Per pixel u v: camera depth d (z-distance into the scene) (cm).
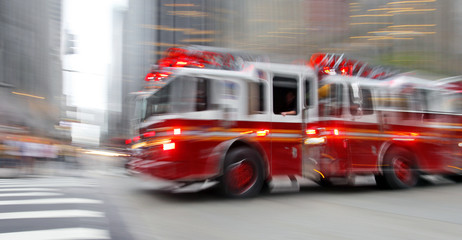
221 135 589
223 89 602
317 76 671
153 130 590
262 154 618
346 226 406
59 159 1859
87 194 657
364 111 691
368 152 684
